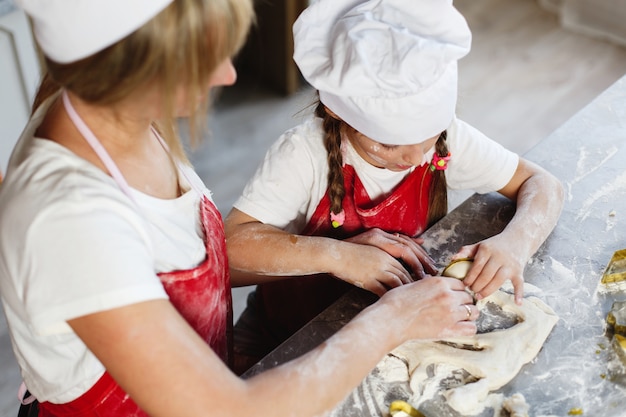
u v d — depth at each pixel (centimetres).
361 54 95
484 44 325
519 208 114
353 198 123
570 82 299
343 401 89
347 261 107
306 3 265
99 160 77
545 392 89
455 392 88
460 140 121
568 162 127
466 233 115
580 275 106
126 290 69
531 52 318
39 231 70
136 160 85
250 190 119
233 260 114
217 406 73
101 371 85
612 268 105
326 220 125
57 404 90
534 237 108
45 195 71
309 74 105
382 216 124
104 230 71
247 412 75
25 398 106
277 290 136
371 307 92
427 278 97
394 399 89
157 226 84
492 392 90
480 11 346
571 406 87
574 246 111
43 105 84
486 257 103
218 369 75
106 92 68
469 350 94
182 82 68
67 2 62
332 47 101
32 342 82
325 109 115
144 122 80
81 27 63
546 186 117
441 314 93
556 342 95
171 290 86
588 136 133
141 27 63
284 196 119
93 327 70
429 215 129
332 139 115
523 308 99
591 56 314
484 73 307
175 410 72
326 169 119
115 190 76
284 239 112
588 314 99
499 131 276
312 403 80
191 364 73
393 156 109
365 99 99
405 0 99
